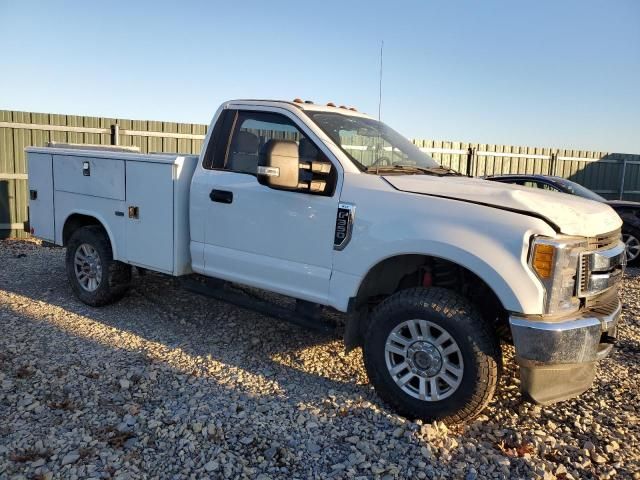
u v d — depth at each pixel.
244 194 4.60
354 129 4.63
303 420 3.71
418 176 4.22
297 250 4.31
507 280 3.39
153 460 3.22
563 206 3.69
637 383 4.54
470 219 3.58
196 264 5.04
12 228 10.73
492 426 3.80
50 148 6.52
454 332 3.57
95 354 4.72
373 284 4.14
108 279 5.82
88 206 5.95
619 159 18.66
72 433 3.44
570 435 3.71
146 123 11.70
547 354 3.34
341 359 4.85
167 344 5.04
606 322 3.55
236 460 3.23
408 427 3.62
